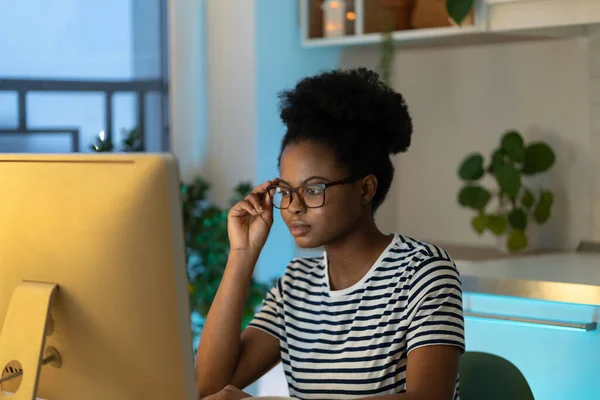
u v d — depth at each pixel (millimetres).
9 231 1387
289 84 3992
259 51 3879
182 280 1248
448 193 4098
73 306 1327
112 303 1285
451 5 3342
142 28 4035
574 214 3662
